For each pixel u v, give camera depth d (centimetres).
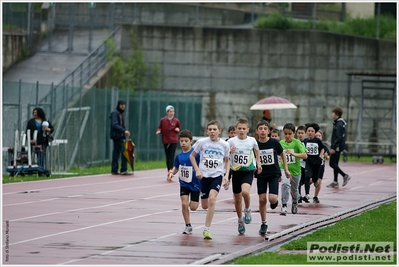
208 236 2625
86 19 9238
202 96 8644
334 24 9425
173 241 2567
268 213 3400
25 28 8531
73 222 3009
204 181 2672
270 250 2447
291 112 9000
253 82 8981
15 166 4969
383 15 9912
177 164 2745
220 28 8931
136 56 8756
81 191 4228
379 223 3075
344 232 2788
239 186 2744
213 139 2661
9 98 5772
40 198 3844
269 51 8994
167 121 5319
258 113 8956
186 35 8912
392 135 8181
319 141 3862
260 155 2769
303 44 9000
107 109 6725
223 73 8950
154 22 9356
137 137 7150
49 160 5334
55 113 5897
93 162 6381
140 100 7162
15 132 4978
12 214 3231
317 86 9019
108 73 8312
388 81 8194
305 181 3850
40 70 8112
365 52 9050
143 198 3925
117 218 3141
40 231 2767
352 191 4575
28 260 2209
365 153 8212
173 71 8906
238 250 2411
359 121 8506
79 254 2312
